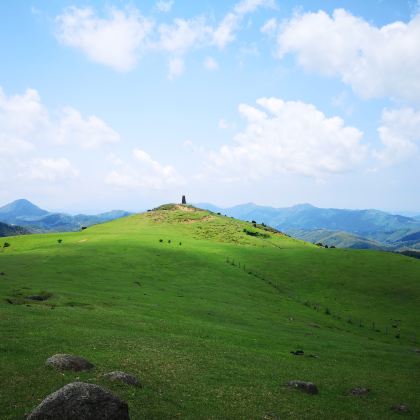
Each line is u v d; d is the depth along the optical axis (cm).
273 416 2792
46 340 3728
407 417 3241
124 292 7944
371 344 6744
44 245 14562
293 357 4866
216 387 3203
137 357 3609
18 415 2100
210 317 6950
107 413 1980
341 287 11500
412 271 12888
